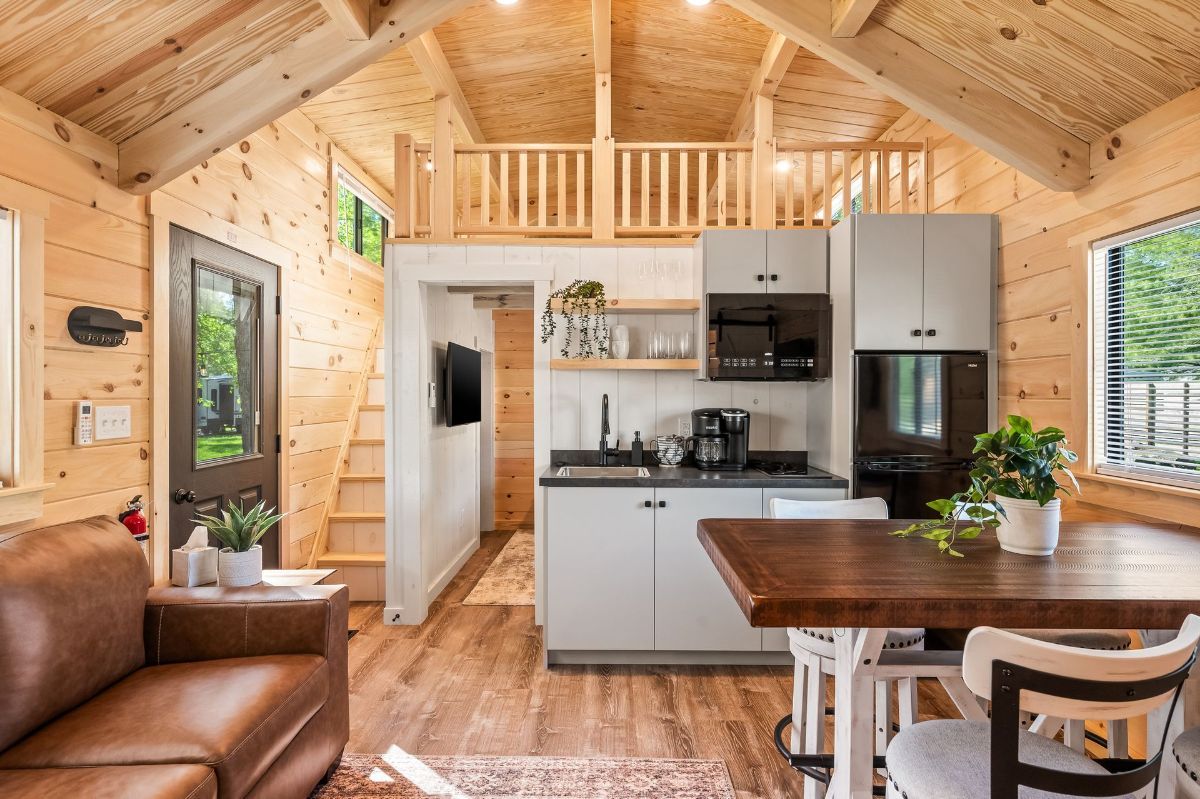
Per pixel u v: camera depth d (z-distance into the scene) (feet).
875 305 10.00
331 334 14.79
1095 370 8.25
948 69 7.86
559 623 9.71
